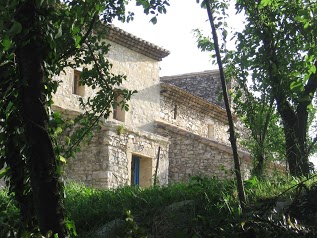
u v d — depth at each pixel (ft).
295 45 36.35
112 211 30.40
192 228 25.85
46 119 19.76
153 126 75.00
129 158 63.72
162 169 68.80
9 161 21.11
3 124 21.03
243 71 38.34
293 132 38.17
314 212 24.68
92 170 60.59
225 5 30.96
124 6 29.86
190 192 29.73
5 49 19.63
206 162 71.20
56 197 19.60
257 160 37.24
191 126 81.92
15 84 20.29
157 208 29.04
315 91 38.27
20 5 19.86
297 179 32.32
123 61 72.08
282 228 21.20
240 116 39.17
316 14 22.95
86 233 29.04
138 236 19.45
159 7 27.84
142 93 74.33
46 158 19.53
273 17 36.47
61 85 63.21
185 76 92.32
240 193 25.95
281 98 37.45
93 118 31.30
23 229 20.70
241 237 21.74
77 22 25.46
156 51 75.61
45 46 20.18
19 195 21.09
